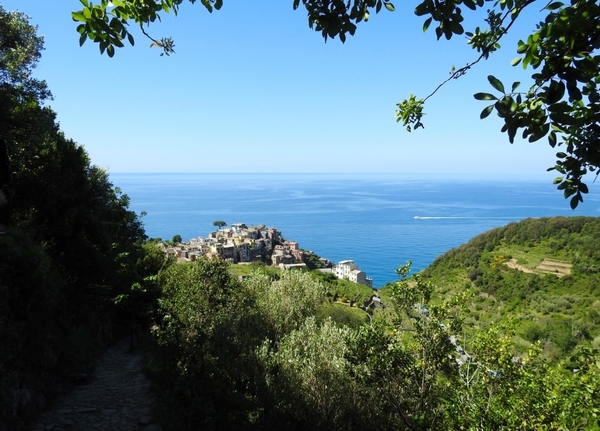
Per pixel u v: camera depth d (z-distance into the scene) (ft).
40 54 51.72
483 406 23.34
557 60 7.82
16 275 33.01
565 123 7.82
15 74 47.03
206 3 13.07
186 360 41.93
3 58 44.98
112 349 55.52
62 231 51.60
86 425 29.40
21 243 36.24
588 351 19.56
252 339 42.70
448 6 10.12
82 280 53.01
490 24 12.36
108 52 12.32
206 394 36.81
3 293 30.63
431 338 28.71
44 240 49.83
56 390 34.76
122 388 38.01
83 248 53.06
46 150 52.60
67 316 45.83
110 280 59.47
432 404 28.63
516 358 27.58
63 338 41.96
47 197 50.57
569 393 19.92
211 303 51.16
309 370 35.88
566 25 7.50
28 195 49.80
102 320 57.06
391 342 29.89
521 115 8.21
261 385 37.91
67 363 39.86
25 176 50.11
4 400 26.71
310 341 38.86
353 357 29.94
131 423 30.40
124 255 67.97
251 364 38.88
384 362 28.60
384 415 31.81
